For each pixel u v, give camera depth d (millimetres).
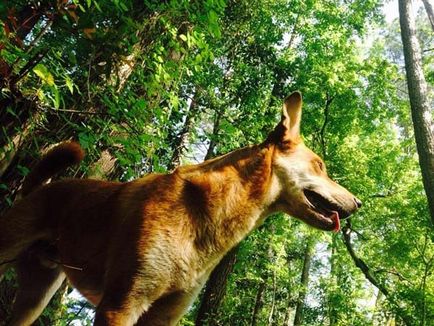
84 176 4965
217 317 11695
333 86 14781
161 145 4953
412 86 11031
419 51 11570
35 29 4148
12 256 3561
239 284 18625
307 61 14328
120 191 3389
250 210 3426
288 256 23906
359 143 16734
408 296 11914
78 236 3385
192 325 14961
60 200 3605
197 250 3189
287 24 14781
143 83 4902
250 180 3453
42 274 3799
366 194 15086
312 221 3629
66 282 4906
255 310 18266
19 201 3662
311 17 15344
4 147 4043
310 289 22234
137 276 2926
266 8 12961
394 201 14977
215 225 3246
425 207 13750
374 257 17188
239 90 11734
